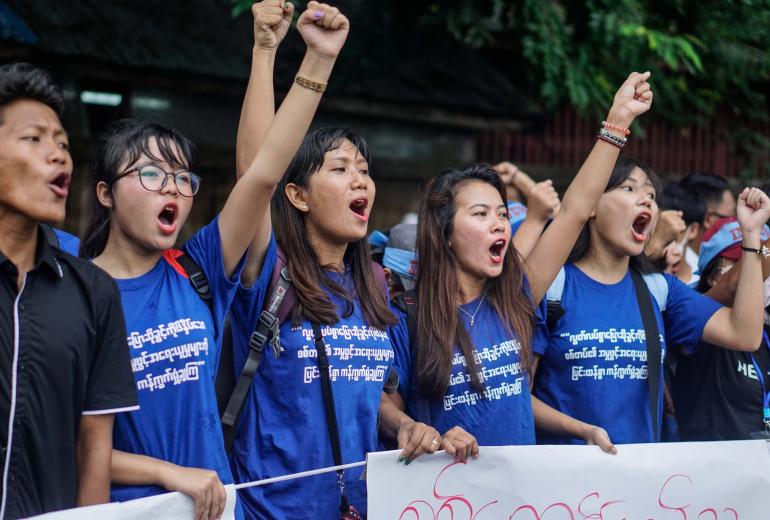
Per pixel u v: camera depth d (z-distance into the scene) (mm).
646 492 3049
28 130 2164
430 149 8188
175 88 6773
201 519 2455
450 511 2830
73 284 2305
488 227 3191
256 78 2896
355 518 2787
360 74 7336
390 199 8047
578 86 6312
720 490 3127
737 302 3457
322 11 2648
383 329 3043
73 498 2262
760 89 8023
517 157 8969
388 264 3764
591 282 3525
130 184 2602
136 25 6781
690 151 9617
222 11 7402
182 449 2574
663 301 3605
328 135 3076
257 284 2840
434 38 7500
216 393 2828
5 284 2201
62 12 6496
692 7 6227
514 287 3262
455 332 3129
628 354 3412
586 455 3000
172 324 2615
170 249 2793
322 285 2965
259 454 2812
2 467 2135
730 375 3699
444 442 2805
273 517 2756
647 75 3369
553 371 3428
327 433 2816
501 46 8203
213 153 6988
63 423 2230
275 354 2830
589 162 3316
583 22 6301
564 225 3311
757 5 6148
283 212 3057
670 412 3988
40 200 2162
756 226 3467
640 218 3518
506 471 2904
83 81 6609
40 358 2197
